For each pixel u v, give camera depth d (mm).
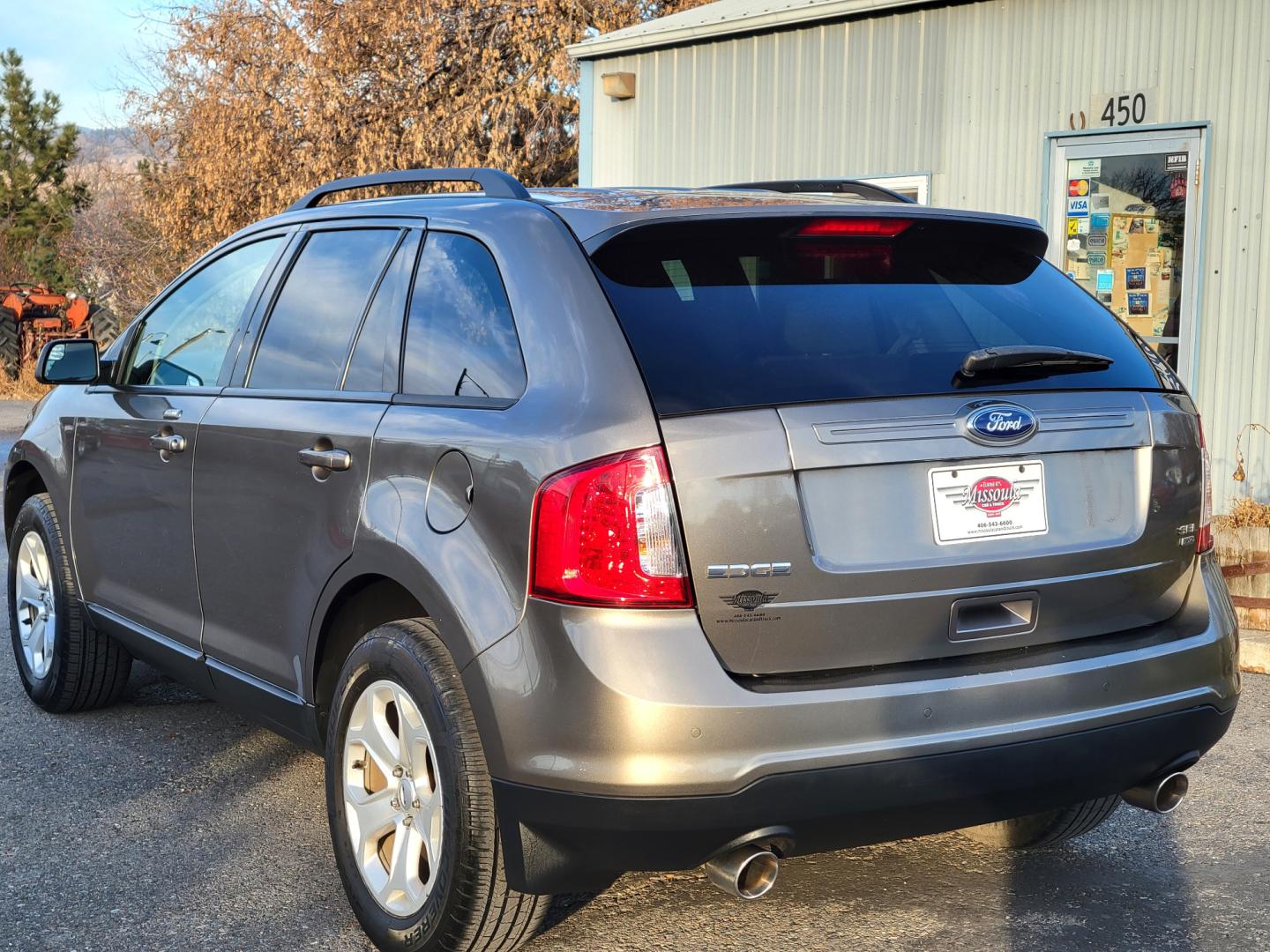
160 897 3279
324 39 20250
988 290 3023
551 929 3117
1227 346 8125
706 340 2627
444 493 2773
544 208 2965
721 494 2459
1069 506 2768
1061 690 2648
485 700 2562
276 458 3348
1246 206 7977
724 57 10539
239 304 3908
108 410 4324
